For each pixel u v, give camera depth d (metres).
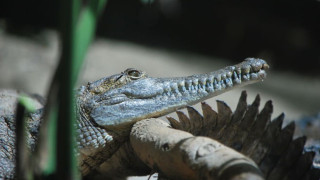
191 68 23.50
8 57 20.28
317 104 20.77
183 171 4.50
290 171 4.59
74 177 3.40
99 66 19.95
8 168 6.44
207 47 28.97
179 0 29.23
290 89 22.59
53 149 3.38
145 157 5.24
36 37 24.33
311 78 25.83
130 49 24.58
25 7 28.12
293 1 27.84
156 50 26.09
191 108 5.49
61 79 2.98
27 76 18.69
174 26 29.81
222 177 3.93
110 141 6.20
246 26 28.80
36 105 8.55
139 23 29.41
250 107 5.02
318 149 7.72
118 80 6.32
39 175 3.74
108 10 29.08
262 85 22.00
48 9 28.48
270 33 28.41
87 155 6.20
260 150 4.83
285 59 27.89
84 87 6.49
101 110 6.16
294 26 28.22
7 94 8.32
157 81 6.27
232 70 6.14
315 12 27.64
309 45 28.11
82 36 2.99
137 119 6.09
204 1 29.58
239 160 3.99
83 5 3.07
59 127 3.11
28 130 6.32
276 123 4.80
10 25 25.94
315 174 4.63
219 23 29.23
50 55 21.50
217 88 6.14
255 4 28.78
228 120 5.18
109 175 6.58
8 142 6.64
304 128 10.27
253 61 6.18
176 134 4.93
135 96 6.19
